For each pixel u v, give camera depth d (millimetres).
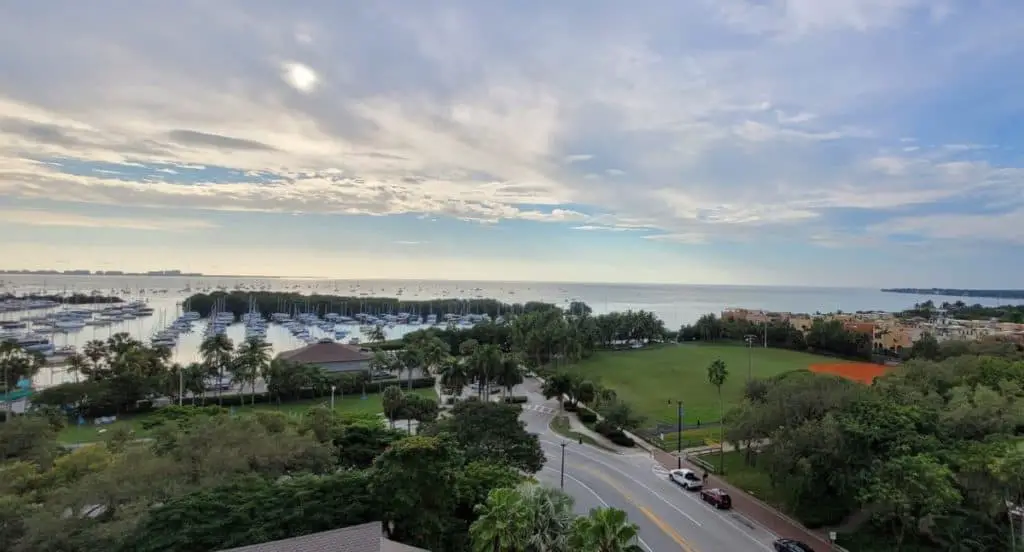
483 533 27891
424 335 141000
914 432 40562
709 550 38844
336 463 50438
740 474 54656
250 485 39188
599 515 26578
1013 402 50375
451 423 52406
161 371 95938
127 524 34469
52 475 42594
